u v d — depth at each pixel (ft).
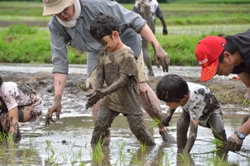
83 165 25.11
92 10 30.71
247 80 27.20
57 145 30.55
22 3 278.26
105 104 29.81
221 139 28.35
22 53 95.81
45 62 93.40
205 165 25.80
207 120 28.66
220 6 239.91
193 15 178.60
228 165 25.82
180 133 28.94
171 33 118.42
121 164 26.08
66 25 30.91
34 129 35.88
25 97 33.68
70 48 95.66
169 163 26.25
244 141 31.45
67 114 41.86
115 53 28.71
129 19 30.78
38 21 167.32
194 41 94.99
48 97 49.44
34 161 26.61
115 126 37.11
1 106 33.24
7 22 160.56
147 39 30.68
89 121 38.93
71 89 52.47
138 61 31.63
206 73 24.45
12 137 31.19
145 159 27.17
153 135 34.09
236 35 25.26
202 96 27.50
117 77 28.86
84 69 78.18
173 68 78.89
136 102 29.48
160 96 27.12
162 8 220.84
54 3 29.60
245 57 24.43
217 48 24.43
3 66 84.89
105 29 28.12
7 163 26.17
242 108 43.60
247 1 272.31
